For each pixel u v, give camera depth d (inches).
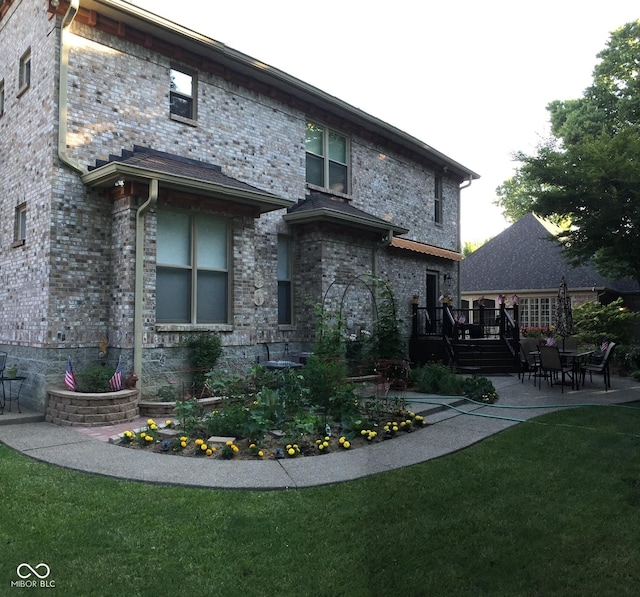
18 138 371.6
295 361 445.4
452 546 142.1
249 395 320.5
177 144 387.9
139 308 324.8
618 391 415.8
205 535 154.2
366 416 299.1
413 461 224.2
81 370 323.9
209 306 375.9
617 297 903.1
